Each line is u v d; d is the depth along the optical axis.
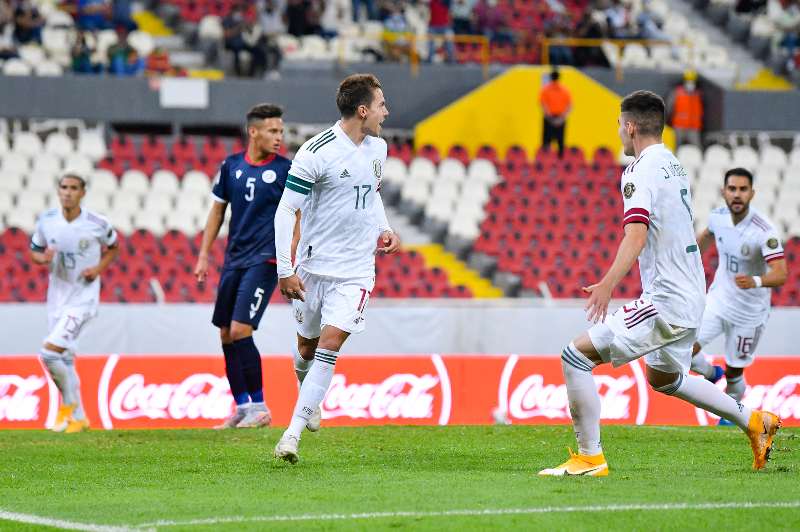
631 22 101.06
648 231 25.12
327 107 85.75
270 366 43.75
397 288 69.25
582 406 25.78
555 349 58.59
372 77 28.23
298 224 36.41
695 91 92.00
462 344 58.31
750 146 94.19
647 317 25.12
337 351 28.50
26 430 40.06
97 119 83.06
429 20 94.38
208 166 80.88
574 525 20.38
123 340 56.47
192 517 21.53
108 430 39.66
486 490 24.08
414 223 80.75
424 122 88.12
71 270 39.06
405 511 21.70
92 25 90.00
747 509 21.75
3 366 42.09
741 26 106.88
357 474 27.14
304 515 21.47
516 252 75.56
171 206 76.81
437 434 37.12
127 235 72.25
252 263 36.16
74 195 38.53
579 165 83.94
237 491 24.69
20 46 87.56
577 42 93.06
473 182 81.44
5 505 23.55
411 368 44.00
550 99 83.75
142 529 20.48
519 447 33.25
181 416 42.91
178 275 68.25
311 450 32.28
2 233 71.50
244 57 89.62
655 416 44.00
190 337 57.00
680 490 23.86
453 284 73.56
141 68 86.12
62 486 26.11
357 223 28.45
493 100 88.69
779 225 83.81
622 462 29.73
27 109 82.25
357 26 97.19
